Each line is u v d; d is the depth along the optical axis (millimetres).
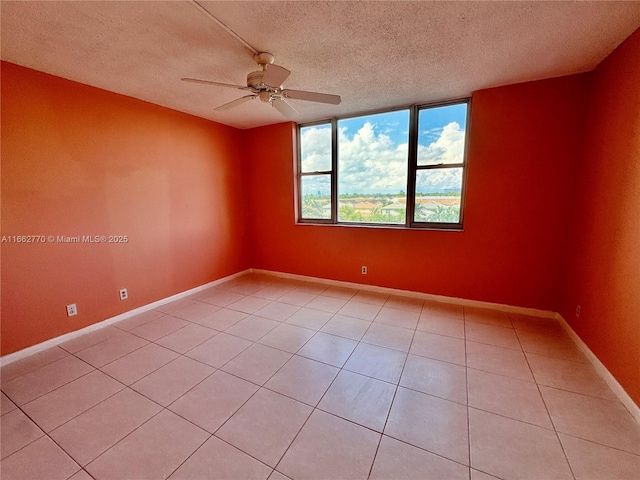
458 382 1981
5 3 1505
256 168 4395
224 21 1719
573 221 2621
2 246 2191
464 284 3252
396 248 3574
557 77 2584
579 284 2447
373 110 3506
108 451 1472
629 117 1850
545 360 2215
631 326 1725
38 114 2330
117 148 2873
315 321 2945
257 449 1479
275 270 4531
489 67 2389
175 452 1463
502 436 1539
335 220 4000
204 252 3912
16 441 1533
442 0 1554
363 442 1516
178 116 3459
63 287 2537
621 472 1332
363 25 1781
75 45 1957
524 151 2781
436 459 1413
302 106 3350
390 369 2139
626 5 1582
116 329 2793
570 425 1602
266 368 2162
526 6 1608
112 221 2871
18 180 2248
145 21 1705
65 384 1988
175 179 3471
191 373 2105
